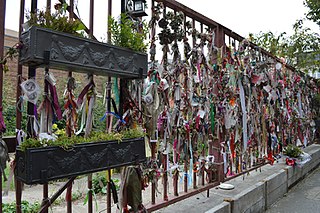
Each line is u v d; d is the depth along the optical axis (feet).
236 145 11.66
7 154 4.60
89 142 4.89
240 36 12.16
